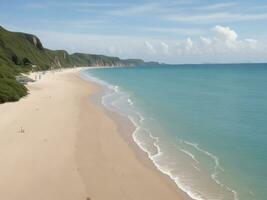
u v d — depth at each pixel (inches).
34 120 1407.5
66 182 778.2
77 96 2321.6
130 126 1365.7
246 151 987.3
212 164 892.0
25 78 3157.0
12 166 860.6
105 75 5723.4
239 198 695.7
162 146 1072.8
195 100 2100.1
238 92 2564.0
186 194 725.9
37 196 704.4
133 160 943.0
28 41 7130.9
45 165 876.6
